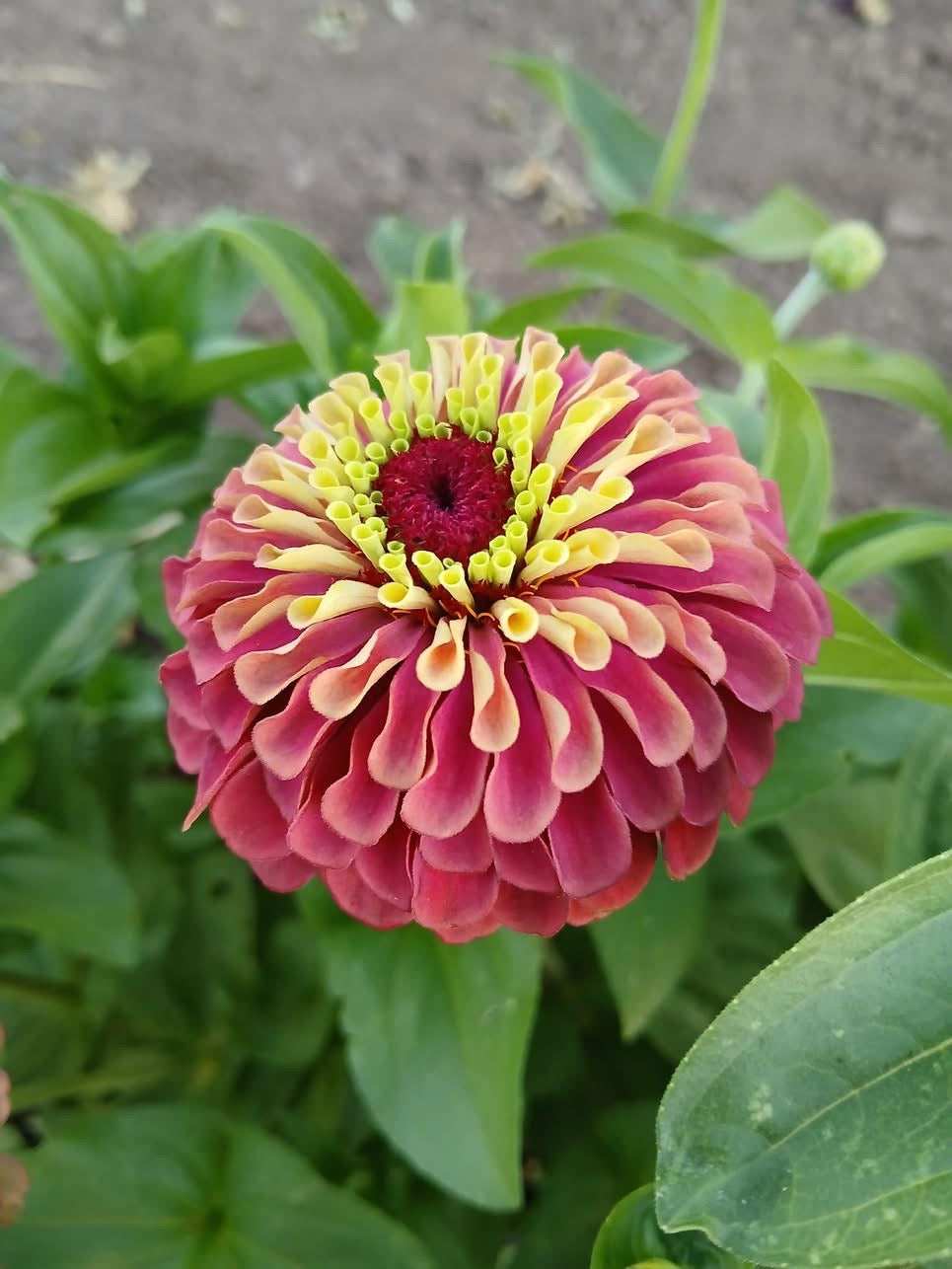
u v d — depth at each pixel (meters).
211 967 0.25
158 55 0.48
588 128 0.30
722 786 0.14
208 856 0.25
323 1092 0.25
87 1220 0.19
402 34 0.51
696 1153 0.11
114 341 0.21
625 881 0.14
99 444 0.22
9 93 0.46
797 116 0.49
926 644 0.24
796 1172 0.11
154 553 0.22
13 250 0.42
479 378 0.15
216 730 0.14
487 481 0.14
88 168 0.44
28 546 0.20
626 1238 0.14
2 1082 0.16
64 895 0.21
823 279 0.26
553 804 0.12
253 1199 0.19
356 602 0.14
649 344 0.21
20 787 0.22
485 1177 0.17
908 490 0.41
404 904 0.13
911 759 0.17
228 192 0.44
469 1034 0.18
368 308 0.22
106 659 0.27
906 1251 0.11
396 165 0.46
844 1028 0.11
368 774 0.13
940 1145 0.11
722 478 0.15
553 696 0.13
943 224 0.46
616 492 0.14
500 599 0.14
